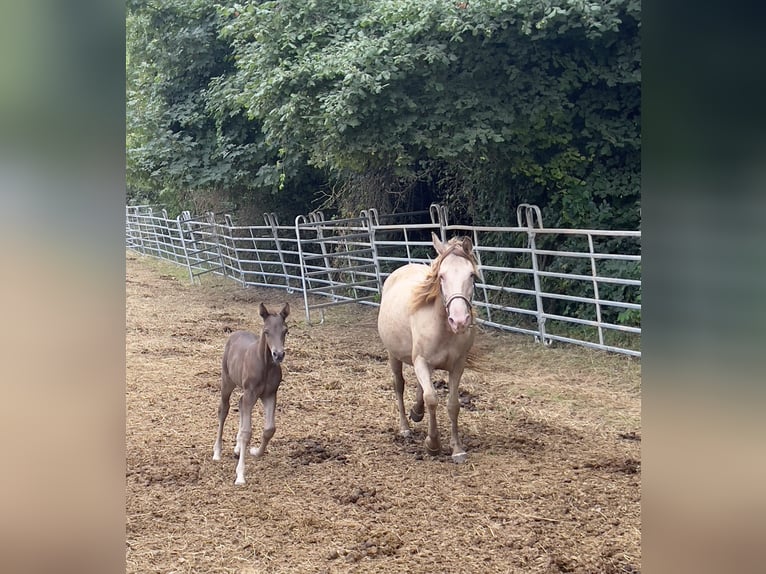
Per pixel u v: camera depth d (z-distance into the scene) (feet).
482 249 32.32
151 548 12.86
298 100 33.50
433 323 17.04
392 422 21.08
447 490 15.62
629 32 30.63
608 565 12.16
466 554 12.64
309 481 16.26
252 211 59.41
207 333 36.65
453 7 29.04
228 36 48.75
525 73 30.50
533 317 34.53
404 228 36.27
